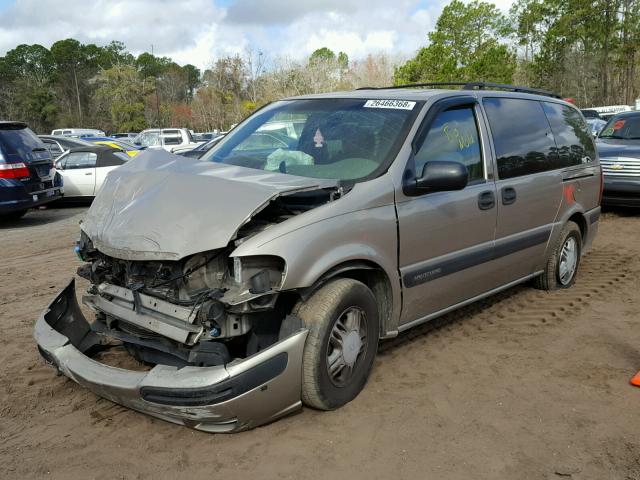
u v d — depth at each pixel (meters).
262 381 3.07
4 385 4.01
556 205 5.55
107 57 89.50
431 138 4.23
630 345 4.58
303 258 3.25
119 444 3.29
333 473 3.00
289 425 3.42
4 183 10.70
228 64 43.91
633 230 8.92
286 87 40.44
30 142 11.39
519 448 3.21
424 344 4.61
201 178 3.55
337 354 3.52
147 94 60.00
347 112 4.43
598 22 44.28
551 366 4.22
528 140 5.23
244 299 3.08
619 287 6.05
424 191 3.95
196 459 3.13
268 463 3.08
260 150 4.43
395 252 3.85
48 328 3.75
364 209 3.64
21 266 7.66
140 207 3.47
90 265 3.88
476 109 4.75
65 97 78.94
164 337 3.42
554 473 3.00
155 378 3.06
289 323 3.32
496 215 4.70
